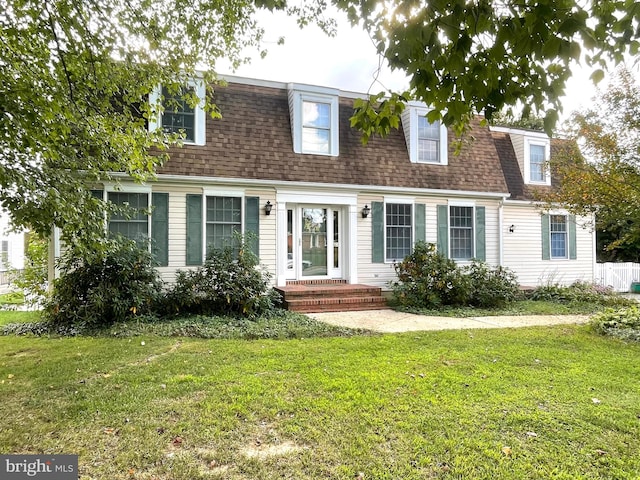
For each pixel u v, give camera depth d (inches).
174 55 246.7
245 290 320.8
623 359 205.6
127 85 244.2
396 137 458.0
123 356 206.2
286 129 411.8
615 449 114.8
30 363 193.9
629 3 93.0
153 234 355.6
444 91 105.7
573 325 302.5
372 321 317.7
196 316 310.7
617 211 314.8
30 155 195.3
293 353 212.4
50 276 339.9
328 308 365.7
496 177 481.7
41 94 180.9
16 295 382.6
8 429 124.0
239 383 163.5
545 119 106.0
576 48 82.6
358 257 424.8
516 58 97.7
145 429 123.4
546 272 527.8
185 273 327.9
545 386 163.9
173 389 156.3
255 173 383.2
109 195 344.5
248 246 351.9
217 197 378.3
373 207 431.5
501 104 107.1
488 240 483.2
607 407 143.3
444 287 387.5
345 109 446.6
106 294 284.0
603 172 319.0
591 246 559.5
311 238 420.8
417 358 203.2
